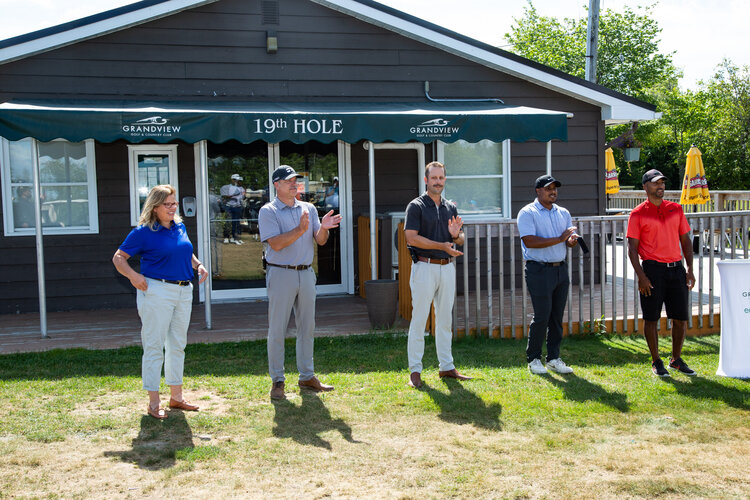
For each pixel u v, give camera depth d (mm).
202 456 4453
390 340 7648
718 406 5527
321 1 9945
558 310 6473
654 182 6301
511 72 10641
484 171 10945
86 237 9711
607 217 7977
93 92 9320
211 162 10211
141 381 6090
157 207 5074
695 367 6754
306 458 4434
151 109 7777
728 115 32531
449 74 10555
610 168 16719
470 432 4914
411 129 8055
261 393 5797
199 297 10234
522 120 8391
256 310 9555
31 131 7176
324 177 10664
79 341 7648
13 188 9492
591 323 8008
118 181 9805
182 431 4914
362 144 10656
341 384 6074
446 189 10852
